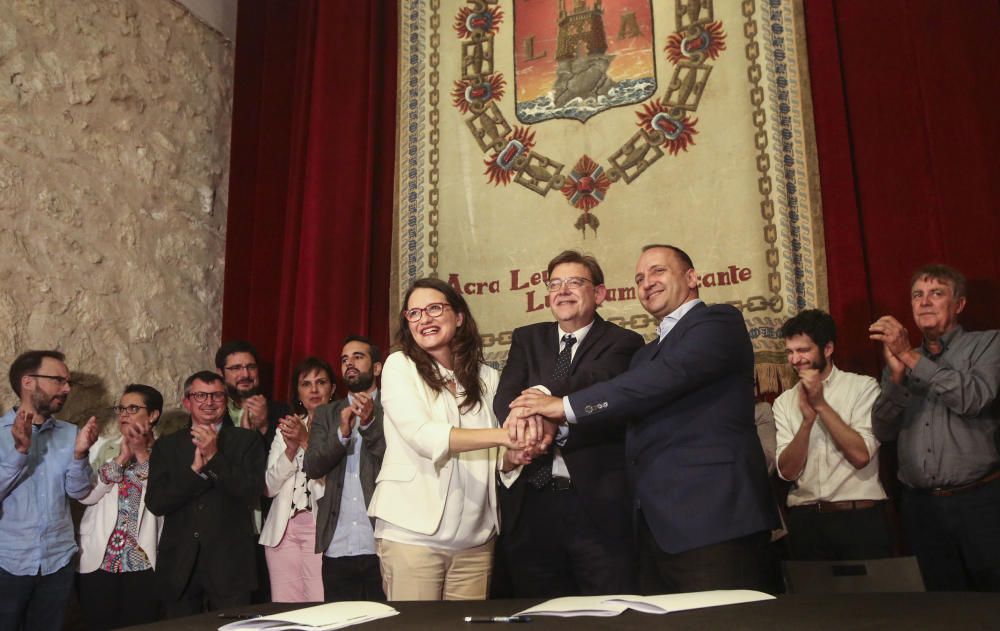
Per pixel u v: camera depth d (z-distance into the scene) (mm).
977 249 3594
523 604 1569
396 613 1497
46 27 4191
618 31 4543
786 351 3898
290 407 4172
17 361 3361
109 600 3445
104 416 4211
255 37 5453
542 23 4703
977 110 3695
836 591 2102
